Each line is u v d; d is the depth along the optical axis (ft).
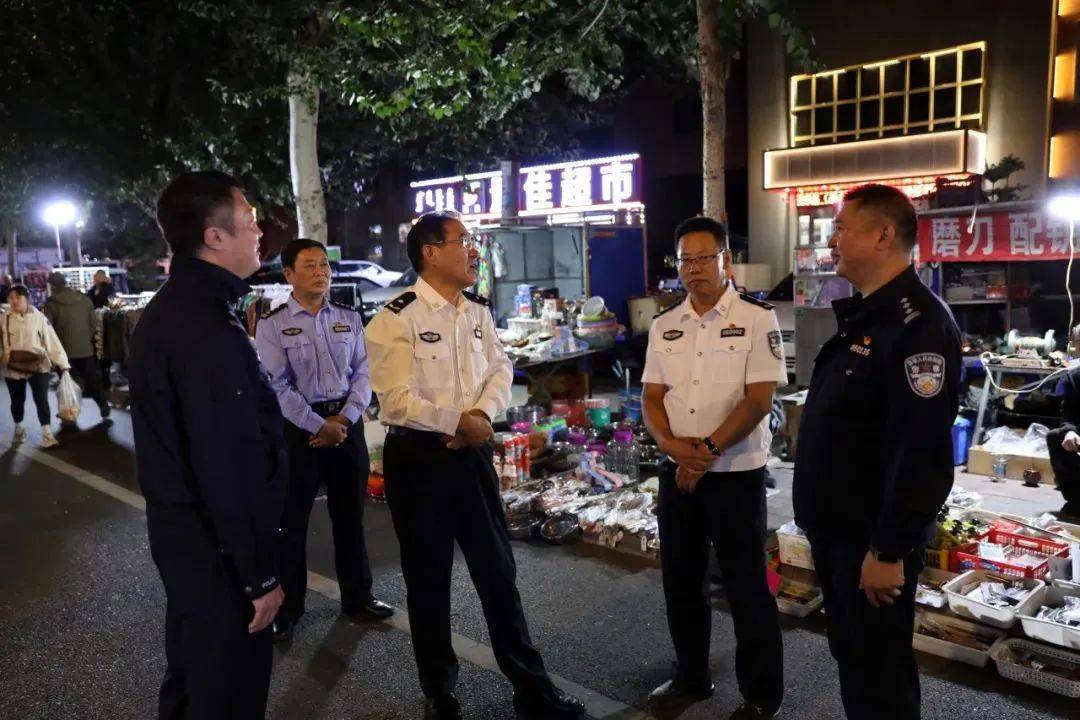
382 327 10.32
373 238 99.91
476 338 10.96
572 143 58.29
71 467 25.40
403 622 13.89
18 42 39.78
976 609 11.88
